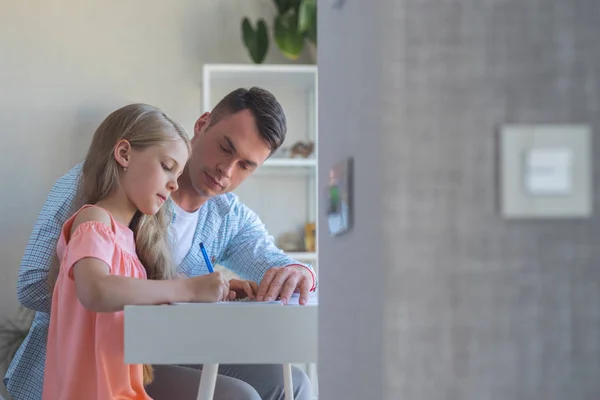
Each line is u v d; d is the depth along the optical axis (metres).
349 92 0.96
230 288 1.99
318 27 1.25
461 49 0.76
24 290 2.08
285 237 3.55
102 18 3.54
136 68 3.55
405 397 0.74
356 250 0.91
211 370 1.39
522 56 0.76
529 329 0.75
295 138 3.63
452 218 0.75
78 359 1.64
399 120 0.75
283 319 1.25
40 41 3.50
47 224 2.10
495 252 0.75
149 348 1.22
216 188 2.31
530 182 0.74
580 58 0.76
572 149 0.74
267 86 3.62
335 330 1.07
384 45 0.76
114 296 1.49
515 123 0.75
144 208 1.84
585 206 0.74
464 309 0.75
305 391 2.28
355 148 0.92
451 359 0.75
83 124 3.50
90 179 1.85
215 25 3.60
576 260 0.75
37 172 3.46
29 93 3.48
